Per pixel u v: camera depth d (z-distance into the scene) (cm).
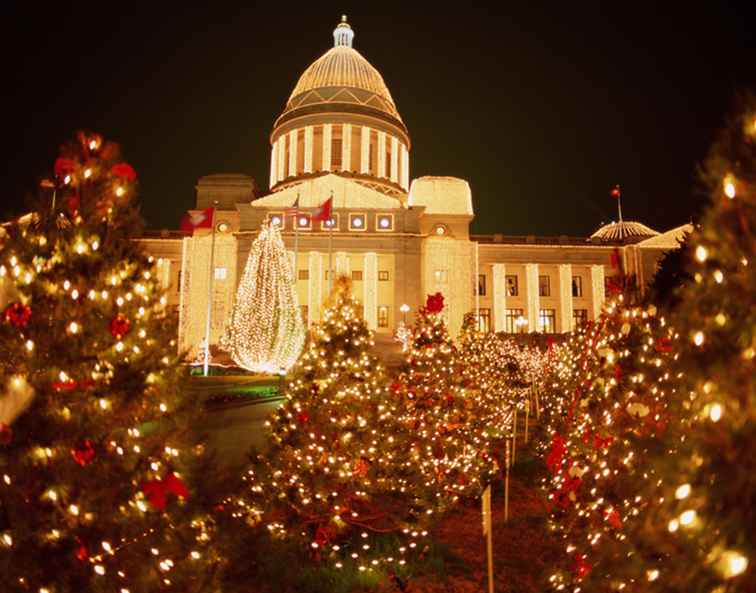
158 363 475
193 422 511
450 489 1059
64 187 476
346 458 810
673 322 303
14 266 432
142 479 452
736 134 255
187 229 4656
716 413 245
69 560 408
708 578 231
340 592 687
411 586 728
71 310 439
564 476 775
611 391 701
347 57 8881
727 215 255
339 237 6650
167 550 459
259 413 2053
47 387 415
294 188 6981
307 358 897
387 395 962
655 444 329
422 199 7112
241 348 3450
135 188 502
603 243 7344
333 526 803
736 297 248
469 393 1187
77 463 418
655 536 279
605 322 873
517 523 991
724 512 234
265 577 660
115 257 471
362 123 8319
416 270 6662
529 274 7188
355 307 966
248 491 764
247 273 3644
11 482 401
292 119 8431
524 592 715
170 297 544
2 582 388
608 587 368
